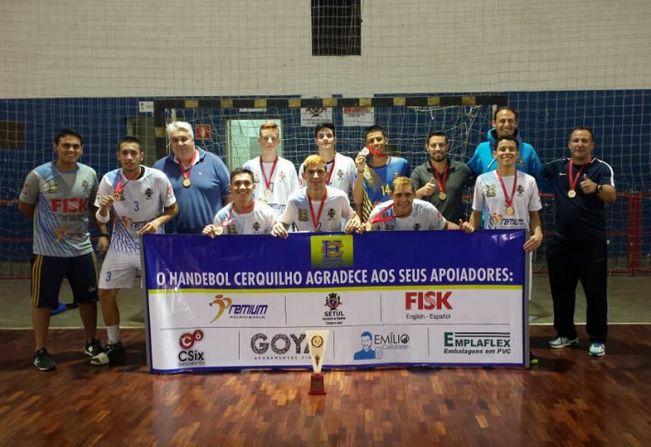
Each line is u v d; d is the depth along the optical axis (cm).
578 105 922
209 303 455
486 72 927
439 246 450
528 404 392
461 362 457
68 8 930
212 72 941
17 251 949
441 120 911
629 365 468
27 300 743
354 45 936
